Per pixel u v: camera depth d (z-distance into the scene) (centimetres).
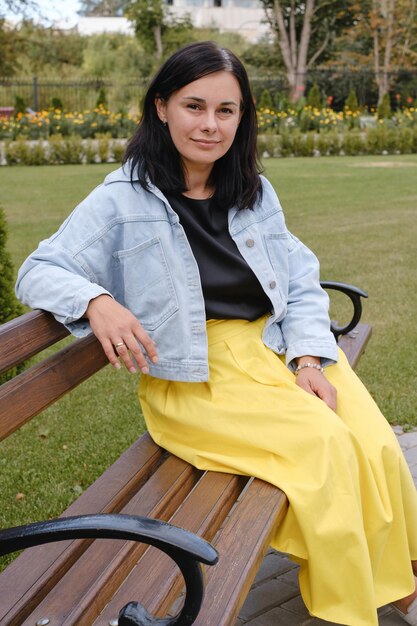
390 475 219
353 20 3816
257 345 236
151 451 237
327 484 202
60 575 176
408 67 3628
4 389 184
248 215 240
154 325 223
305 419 212
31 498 319
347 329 333
